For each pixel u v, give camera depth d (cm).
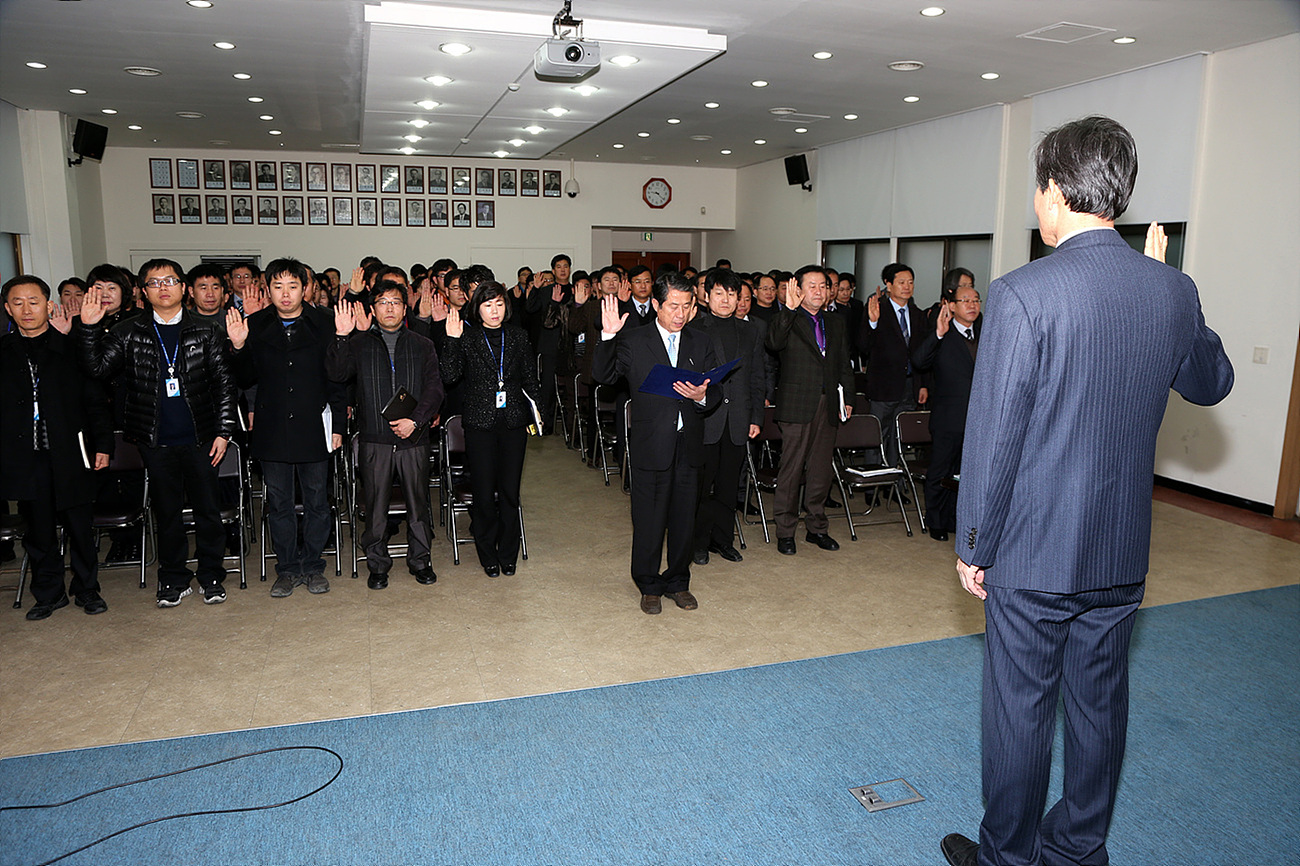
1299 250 611
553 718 322
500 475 476
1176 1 539
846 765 290
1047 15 575
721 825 258
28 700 334
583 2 549
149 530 504
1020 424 183
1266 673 364
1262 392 640
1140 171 729
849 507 599
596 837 252
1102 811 206
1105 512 187
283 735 308
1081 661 201
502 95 756
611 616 426
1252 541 565
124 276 559
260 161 1285
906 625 415
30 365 394
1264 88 630
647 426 412
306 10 564
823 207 1223
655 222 1482
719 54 626
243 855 243
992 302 190
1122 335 182
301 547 511
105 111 950
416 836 252
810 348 508
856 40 643
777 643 393
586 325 754
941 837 253
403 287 449
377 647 387
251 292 507
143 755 295
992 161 903
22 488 398
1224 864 242
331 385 448
